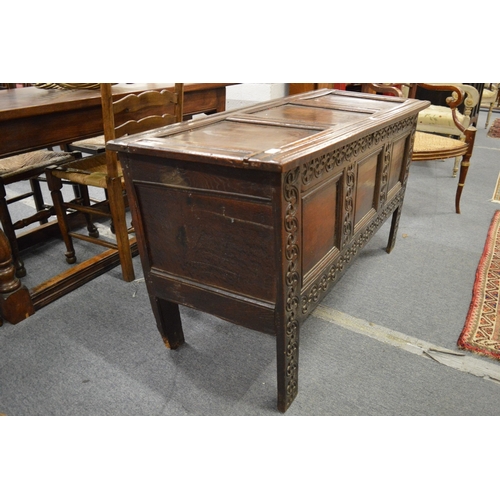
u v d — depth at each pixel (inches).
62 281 81.1
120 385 61.7
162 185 50.2
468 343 67.7
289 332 51.5
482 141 189.8
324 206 53.2
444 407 57.7
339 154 52.4
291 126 60.6
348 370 64.1
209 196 47.3
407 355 66.7
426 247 98.9
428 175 147.1
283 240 44.5
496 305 76.6
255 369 64.7
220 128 60.6
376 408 57.7
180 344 69.4
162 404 58.7
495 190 133.1
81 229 109.4
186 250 53.5
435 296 80.7
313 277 54.1
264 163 40.3
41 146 70.5
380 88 115.9
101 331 72.6
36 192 104.0
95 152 109.3
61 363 65.7
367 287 83.9
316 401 58.9
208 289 54.1
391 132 71.3
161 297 60.1
